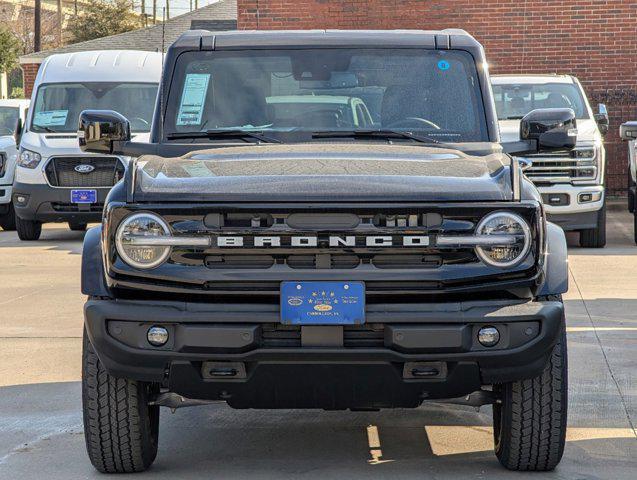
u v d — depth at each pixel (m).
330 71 6.27
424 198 4.95
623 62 22.47
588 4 22.36
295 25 22.27
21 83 71.88
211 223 4.90
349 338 4.93
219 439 6.17
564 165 14.94
